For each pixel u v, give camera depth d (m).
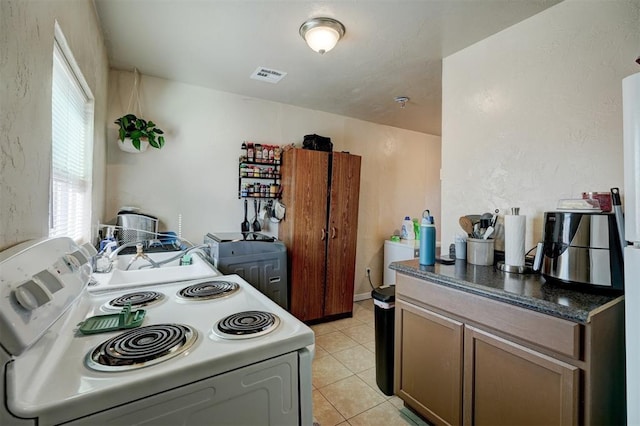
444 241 2.23
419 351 1.68
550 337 1.13
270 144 3.27
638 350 0.87
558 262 1.34
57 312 0.69
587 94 1.54
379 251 4.20
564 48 1.62
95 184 1.91
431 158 4.68
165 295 1.17
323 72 2.54
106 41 2.08
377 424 1.73
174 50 2.20
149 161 2.69
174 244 2.41
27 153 0.76
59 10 1.04
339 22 1.82
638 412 0.87
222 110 3.00
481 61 2.01
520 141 1.80
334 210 3.29
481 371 1.37
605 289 1.22
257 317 0.94
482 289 1.35
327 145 3.28
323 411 1.84
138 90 2.62
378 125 4.11
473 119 2.05
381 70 2.48
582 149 1.56
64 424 0.55
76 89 1.53
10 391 0.53
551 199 1.67
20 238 0.72
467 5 1.67
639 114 0.88
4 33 0.62
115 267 1.58
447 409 1.52
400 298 1.80
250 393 0.74
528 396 1.20
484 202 1.98
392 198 4.29
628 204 0.91
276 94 3.06
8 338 0.53
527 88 1.77
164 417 0.64
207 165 2.95
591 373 1.05
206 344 0.77
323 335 2.94
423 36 1.97
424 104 3.29
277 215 3.17
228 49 2.18
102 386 0.59
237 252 2.55
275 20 1.82
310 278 3.16
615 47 1.46
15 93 0.68
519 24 1.81
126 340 0.76
